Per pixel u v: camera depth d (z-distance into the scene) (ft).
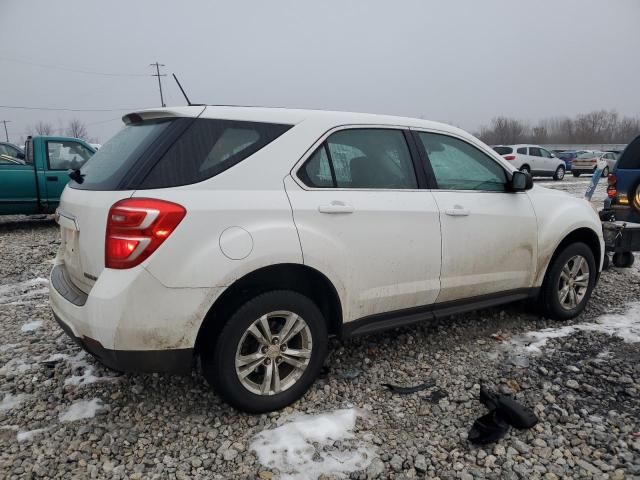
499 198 12.62
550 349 12.48
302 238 9.20
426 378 11.05
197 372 11.12
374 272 10.32
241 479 7.80
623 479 7.84
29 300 16.66
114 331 8.01
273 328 9.55
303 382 9.81
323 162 9.95
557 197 14.32
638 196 18.67
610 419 9.45
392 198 10.64
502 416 9.32
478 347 12.64
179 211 8.18
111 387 10.50
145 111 9.57
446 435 9.01
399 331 13.55
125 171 8.57
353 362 11.74
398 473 7.99
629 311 15.35
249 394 9.17
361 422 9.34
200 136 8.91
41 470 7.93
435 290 11.39
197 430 9.05
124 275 8.00
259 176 9.11
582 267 14.62
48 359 11.78
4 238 27.71
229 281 8.48
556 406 9.85
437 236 11.21
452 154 12.21
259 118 9.55
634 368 11.42
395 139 11.25
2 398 10.09
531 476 7.94
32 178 30.40
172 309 8.18
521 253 12.97
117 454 8.40
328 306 10.43
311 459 8.25
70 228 9.39
